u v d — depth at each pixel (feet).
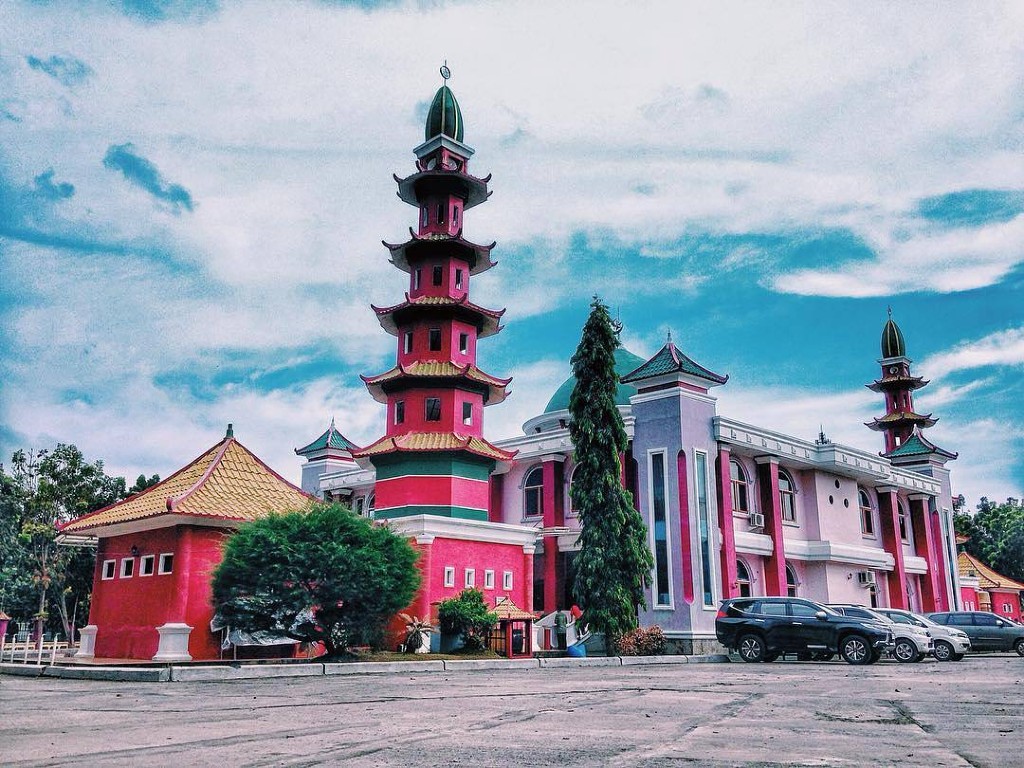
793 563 127.44
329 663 62.18
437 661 68.49
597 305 98.32
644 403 112.37
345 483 152.76
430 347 114.01
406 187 121.08
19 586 160.35
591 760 22.39
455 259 117.50
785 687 48.47
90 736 27.35
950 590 154.71
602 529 92.07
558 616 105.50
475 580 102.73
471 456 108.47
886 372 181.37
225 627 77.41
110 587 87.15
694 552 103.55
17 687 49.57
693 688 47.47
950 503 161.17
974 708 36.40
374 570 71.10
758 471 122.93
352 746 24.82
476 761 22.21
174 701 39.78
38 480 167.43
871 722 31.19
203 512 78.38
